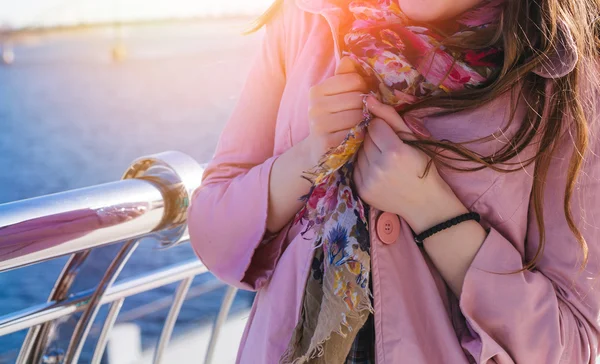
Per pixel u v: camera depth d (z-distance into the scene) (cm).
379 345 109
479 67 110
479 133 110
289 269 119
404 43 111
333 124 110
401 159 107
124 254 139
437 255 112
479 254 110
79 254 136
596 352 115
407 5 113
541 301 111
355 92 111
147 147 2070
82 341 138
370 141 110
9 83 4584
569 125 111
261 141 135
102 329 145
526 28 107
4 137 2308
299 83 125
